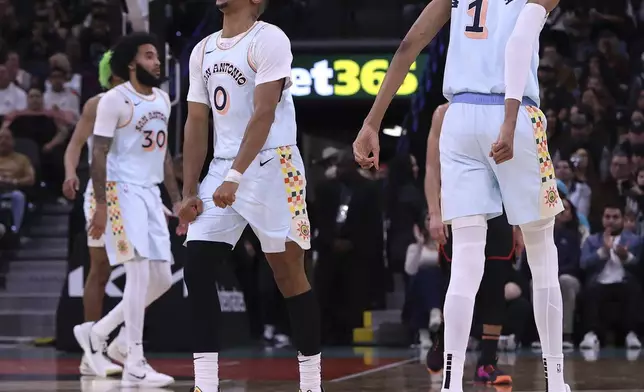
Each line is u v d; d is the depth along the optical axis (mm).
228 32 7582
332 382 10828
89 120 13266
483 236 6516
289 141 7562
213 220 7363
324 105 25469
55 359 15289
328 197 20453
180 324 16156
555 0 6504
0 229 21969
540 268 6754
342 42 24547
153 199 11641
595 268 18469
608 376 11188
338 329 20203
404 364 14008
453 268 6500
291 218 7473
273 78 7281
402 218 20500
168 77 18922
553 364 6777
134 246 11258
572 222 18797
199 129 7664
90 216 12914
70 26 28078
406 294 18766
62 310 16625
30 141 23344
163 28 18656
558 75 25234
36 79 25219
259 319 19750
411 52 6875
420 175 23094
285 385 10633
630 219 18797
